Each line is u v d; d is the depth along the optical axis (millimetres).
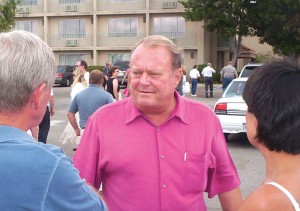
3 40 1654
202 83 33688
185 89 12797
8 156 1542
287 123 1666
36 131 6090
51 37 40750
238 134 11172
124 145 2514
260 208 1555
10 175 1510
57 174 1550
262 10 29078
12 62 1604
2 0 22719
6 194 1494
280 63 1767
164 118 2545
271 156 1738
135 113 2525
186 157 2533
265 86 1717
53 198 1528
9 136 1607
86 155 2604
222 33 30812
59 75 33562
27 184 1508
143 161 2492
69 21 40438
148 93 2463
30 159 1546
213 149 2688
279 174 1674
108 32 39594
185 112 2605
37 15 40438
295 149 1673
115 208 2521
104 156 2541
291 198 1564
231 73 22125
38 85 1665
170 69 2490
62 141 9500
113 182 2547
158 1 37781
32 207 1499
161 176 2484
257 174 7426
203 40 37219
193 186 2545
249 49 43344
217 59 40375
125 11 38531
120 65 30016
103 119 2580
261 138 1736
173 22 37938
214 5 30766
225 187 2756
